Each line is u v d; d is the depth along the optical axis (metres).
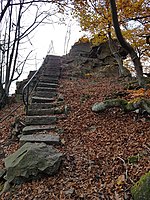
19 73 11.31
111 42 12.64
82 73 13.90
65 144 5.65
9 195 4.27
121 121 6.52
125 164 4.52
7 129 7.15
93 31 11.44
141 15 9.70
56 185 4.26
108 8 9.97
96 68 14.88
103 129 6.22
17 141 6.32
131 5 9.32
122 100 7.01
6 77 11.12
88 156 5.06
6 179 4.57
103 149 5.28
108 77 13.84
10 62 11.06
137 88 8.56
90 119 6.80
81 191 4.03
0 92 11.03
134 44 10.92
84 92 9.58
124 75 12.83
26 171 4.45
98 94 9.11
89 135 6.00
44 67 13.10
